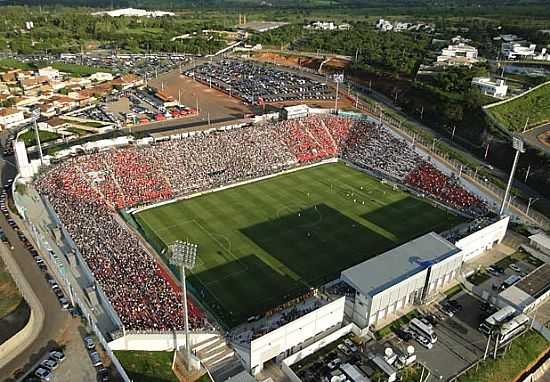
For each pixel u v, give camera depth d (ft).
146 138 467.11
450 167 446.60
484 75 634.43
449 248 291.79
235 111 593.42
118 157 419.33
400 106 624.59
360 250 335.06
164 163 426.92
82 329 248.93
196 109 600.39
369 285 258.16
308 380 229.04
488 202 391.86
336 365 236.43
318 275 306.76
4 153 465.47
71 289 270.46
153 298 264.93
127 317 247.50
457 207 390.83
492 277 307.17
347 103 627.05
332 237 350.84
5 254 308.81
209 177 428.15
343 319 268.82
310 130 514.27
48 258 304.50
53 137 494.59
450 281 300.40
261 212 383.86
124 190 392.88
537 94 580.71
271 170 455.22
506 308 268.41
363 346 250.16
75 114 569.64
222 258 321.73
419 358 242.37
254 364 230.07
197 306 273.33
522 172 437.99
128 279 276.82
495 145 479.41
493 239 338.34
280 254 328.49
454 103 557.33
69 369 224.33
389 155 476.95
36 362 228.43
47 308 262.88
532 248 333.83
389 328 262.67
